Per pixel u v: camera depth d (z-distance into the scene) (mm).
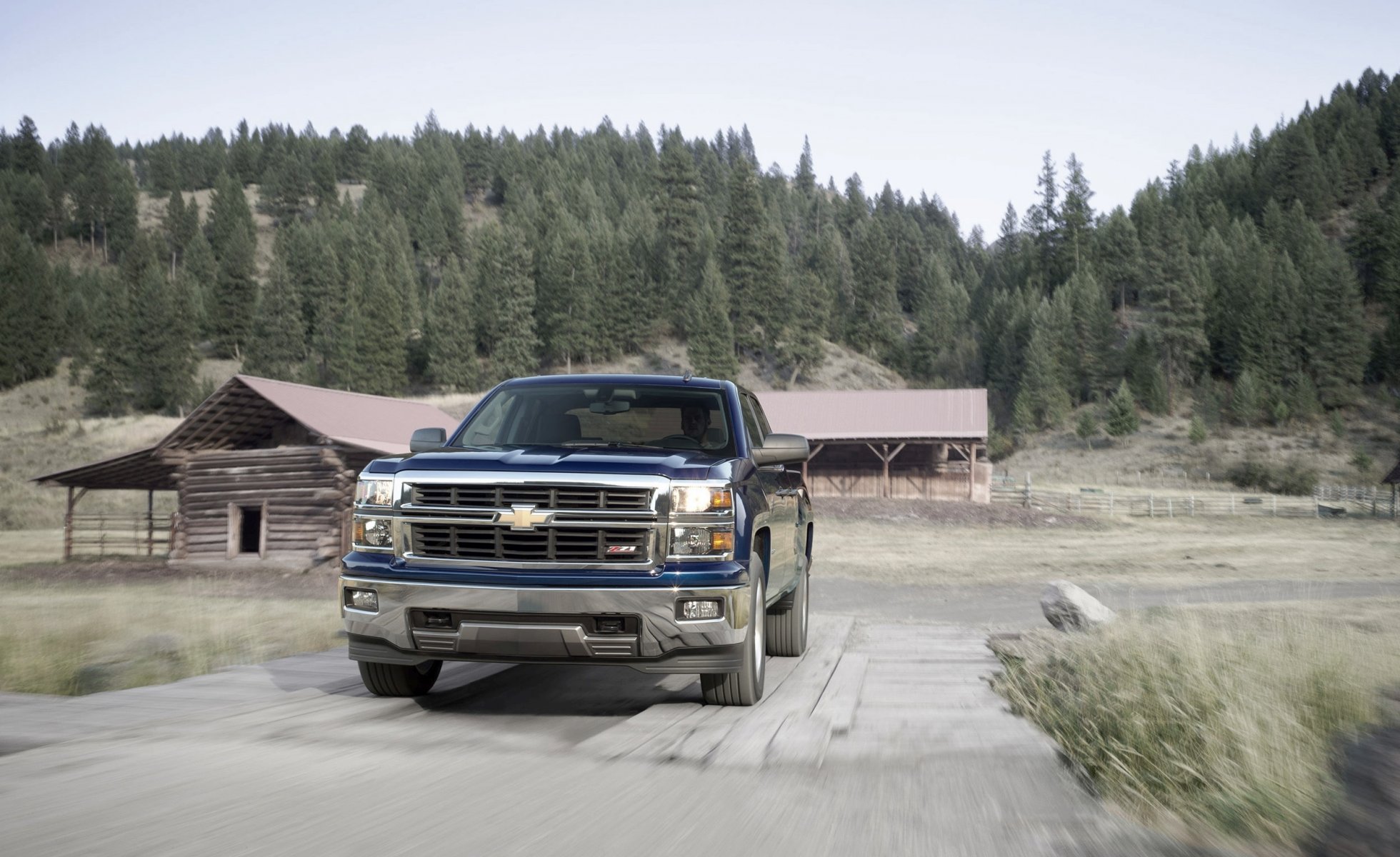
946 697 5891
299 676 6488
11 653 7797
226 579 27344
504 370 133375
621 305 142875
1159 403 127062
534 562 4930
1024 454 120438
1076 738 4574
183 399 117250
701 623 4906
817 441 51781
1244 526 50938
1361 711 5680
